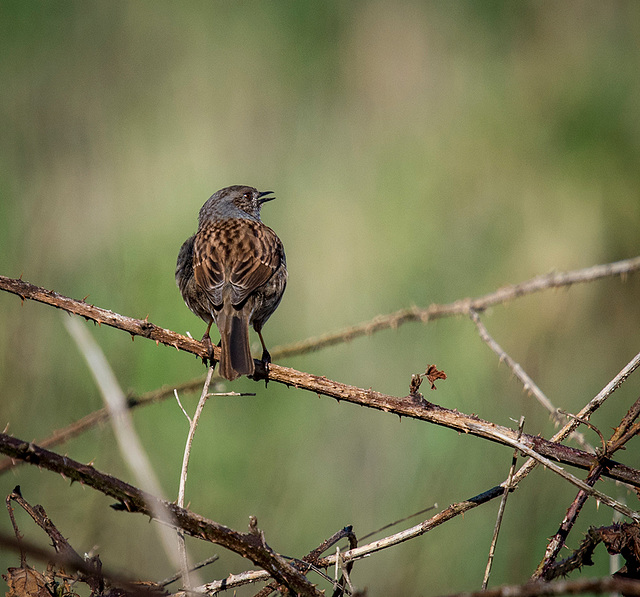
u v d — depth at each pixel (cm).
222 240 858
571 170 1338
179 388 780
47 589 520
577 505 548
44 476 964
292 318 1230
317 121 1436
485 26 1491
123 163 1309
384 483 1041
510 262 1283
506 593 401
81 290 1136
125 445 511
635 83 1391
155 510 464
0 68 1341
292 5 1488
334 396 612
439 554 964
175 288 1130
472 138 1389
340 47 1480
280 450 1052
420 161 1367
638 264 800
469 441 1045
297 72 1458
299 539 994
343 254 1272
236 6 1492
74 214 1243
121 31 1426
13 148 1275
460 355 1172
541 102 1420
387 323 830
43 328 1055
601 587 390
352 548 585
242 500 1012
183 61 1452
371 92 1452
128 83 1416
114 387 539
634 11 1432
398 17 1486
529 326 1177
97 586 527
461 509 558
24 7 1364
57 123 1330
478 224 1314
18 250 1159
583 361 1166
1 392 1003
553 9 1466
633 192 1303
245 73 1445
